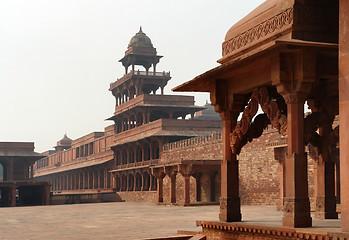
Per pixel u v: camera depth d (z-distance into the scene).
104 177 87.69
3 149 82.69
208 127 69.38
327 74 11.42
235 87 13.82
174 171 47.88
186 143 58.41
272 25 12.43
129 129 79.75
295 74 11.30
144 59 80.88
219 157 49.31
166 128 67.44
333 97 13.68
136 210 41.31
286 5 11.89
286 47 10.77
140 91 80.06
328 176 13.87
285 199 11.30
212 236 13.78
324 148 13.79
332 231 9.73
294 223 10.95
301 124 11.27
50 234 20.89
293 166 11.10
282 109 13.05
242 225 12.28
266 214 27.42
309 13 11.71
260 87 12.96
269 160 40.69
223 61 14.66
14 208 52.66
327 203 13.85
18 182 68.94
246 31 13.61
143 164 69.38
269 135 40.84
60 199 71.44
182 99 77.06
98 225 25.61
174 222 26.27
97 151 96.31
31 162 83.56
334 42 11.82
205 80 14.30
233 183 13.93
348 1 9.36
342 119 9.43
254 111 13.10
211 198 49.97
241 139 13.78
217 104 14.25
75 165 109.06
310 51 11.10
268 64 12.21
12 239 18.92
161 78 80.62
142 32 82.31
